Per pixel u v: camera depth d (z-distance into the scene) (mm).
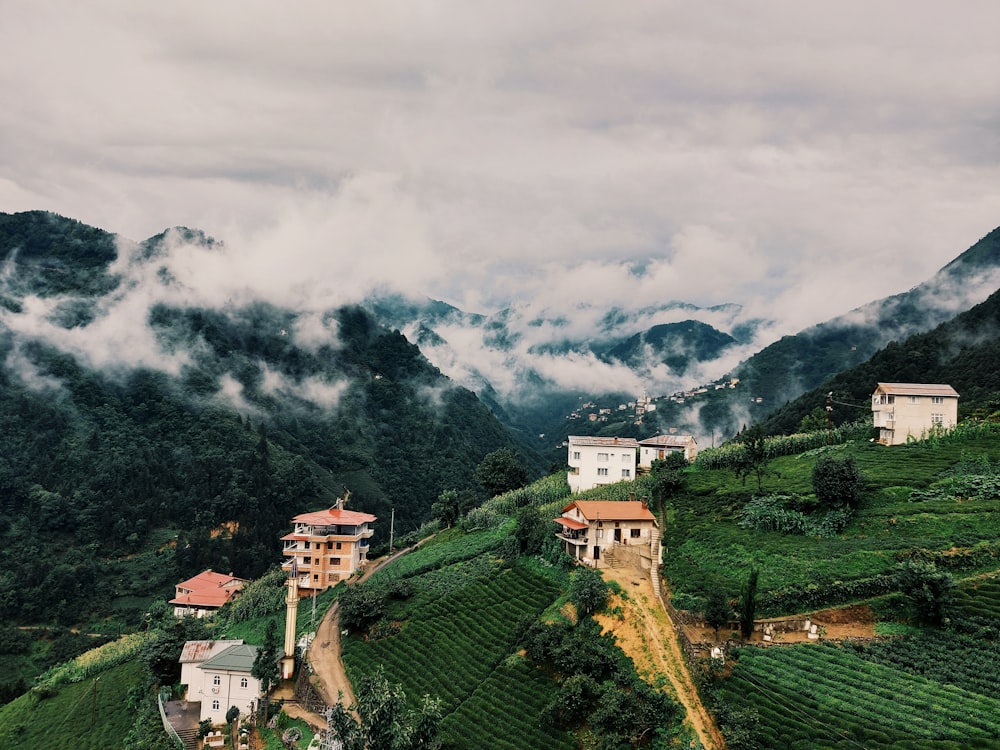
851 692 80125
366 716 81875
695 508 133375
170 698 119562
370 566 164375
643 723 80688
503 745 87750
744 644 91062
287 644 114250
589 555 117938
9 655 194500
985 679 79875
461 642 109250
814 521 118000
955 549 101562
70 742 122438
